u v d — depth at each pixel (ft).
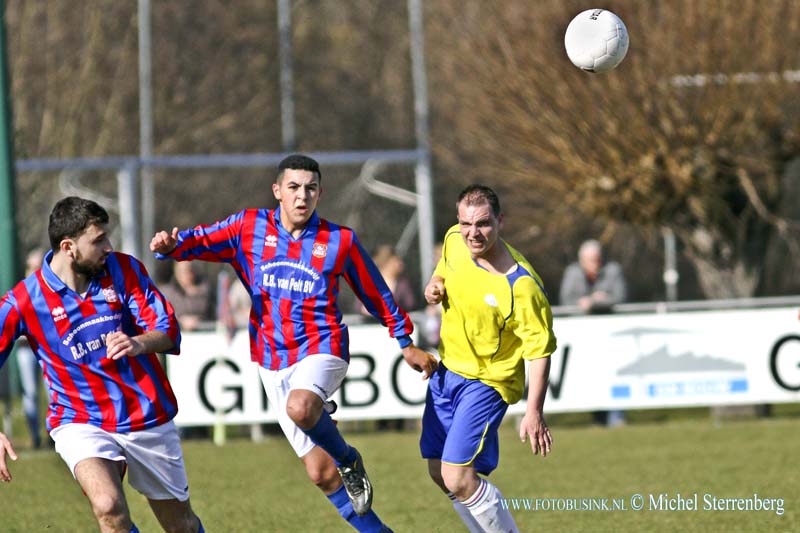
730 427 135.64
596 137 156.46
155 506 59.31
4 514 85.56
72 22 256.93
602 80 154.81
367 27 281.54
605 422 141.38
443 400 63.36
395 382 130.11
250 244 63.82
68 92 255.29
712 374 133.28
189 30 264.11
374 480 100.83
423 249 193.36
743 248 161.17
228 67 266.57
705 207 157.17
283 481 101.30
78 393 56.29
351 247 63.67
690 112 152.05
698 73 151.64
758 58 150.20
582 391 132.87
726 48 150.20
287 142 241.14
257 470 108.17
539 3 162.20
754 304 141.90
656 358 133.18
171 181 238.07
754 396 133.49
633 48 153.38
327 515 84.12
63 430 56.03
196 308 135.44
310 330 63.26
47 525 80.94
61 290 55.52
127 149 255.70
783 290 245.65
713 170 153.69
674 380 133.28
